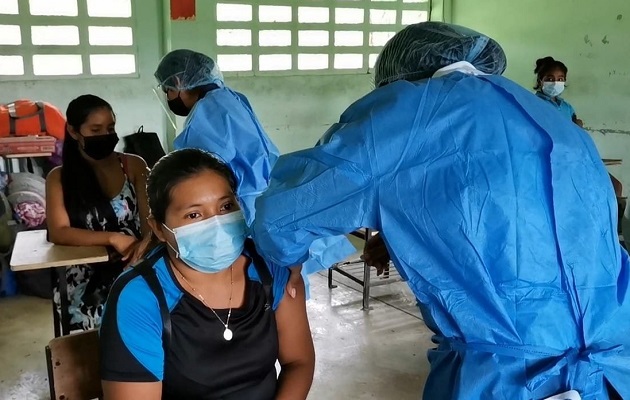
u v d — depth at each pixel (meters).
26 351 3.11
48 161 4.36
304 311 1.29
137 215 2.22
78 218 2.16
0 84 4.64
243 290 1.19
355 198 1.01
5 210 3.87
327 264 2.12
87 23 4.89
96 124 2.06
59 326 2.36
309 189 1.02
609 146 5.12
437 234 0.98
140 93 5.20
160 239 1.20
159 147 5.07
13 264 2.00
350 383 2.75
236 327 1.15
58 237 2.16
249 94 5.77
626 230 2.69
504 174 0.97
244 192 2.18
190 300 1.13
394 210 1.00
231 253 1.15
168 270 1.16
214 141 2.10
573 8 5.28
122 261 2.15
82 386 1.46
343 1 6.09
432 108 1.00
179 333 1.11
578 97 5.34
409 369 2.88
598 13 5.06
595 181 1.02
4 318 3.53
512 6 5.93
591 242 1.00
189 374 1.12
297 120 6.08
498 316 0.98
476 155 0.98
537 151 1.00
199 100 2.26
